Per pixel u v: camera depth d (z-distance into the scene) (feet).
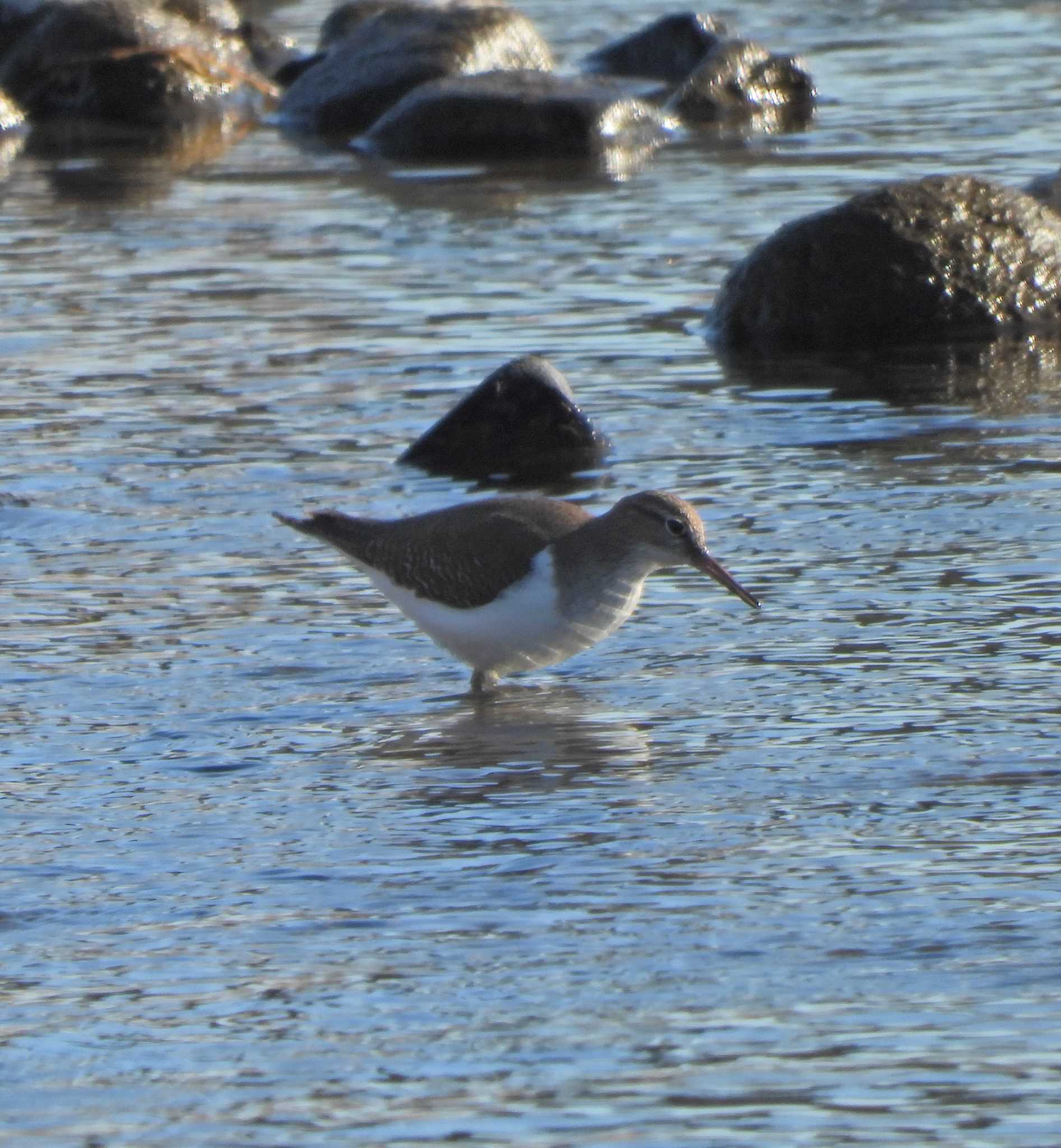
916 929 28.45
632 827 32.78
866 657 40.52
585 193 93.25
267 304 73.77
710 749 36.19
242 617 44.21
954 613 42.73
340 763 36.27
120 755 36.76
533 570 39.24
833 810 33.14
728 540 48.37
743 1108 23.75
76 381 64.08
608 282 76.28
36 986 27.66
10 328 70.69
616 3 151.33
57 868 31.78
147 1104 24.38
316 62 124.06
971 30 138.92
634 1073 24.67
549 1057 25.16
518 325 70.64
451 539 39.96
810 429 58.39
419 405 61.36
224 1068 25.20
